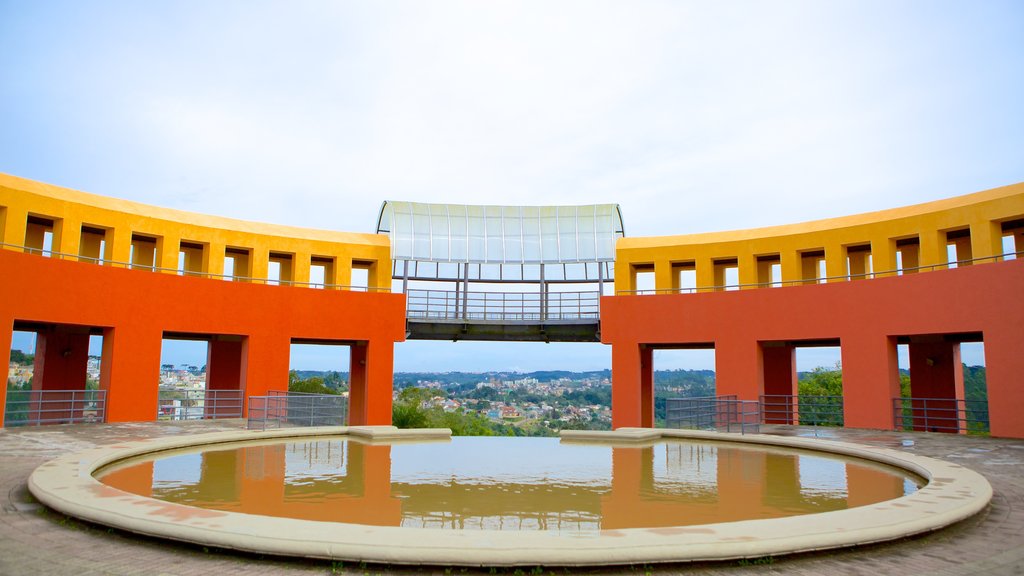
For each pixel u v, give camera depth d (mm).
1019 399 15992
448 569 5359
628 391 22594
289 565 5480
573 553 5340
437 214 25188
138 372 18797
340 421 18438
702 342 22438
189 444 13594
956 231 19188
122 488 9172
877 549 6059
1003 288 16484
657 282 23531
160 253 20438
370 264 24891
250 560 5594
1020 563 5684
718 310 21703
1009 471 10758
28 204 17562
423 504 8508
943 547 6168
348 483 9930
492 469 11578
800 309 20328
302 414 18156
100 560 5543
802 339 20688
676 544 5504
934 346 20750
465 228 25219
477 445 15289
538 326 25156
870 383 18844
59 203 18219
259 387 20984
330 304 22531
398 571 5355
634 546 5438
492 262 24938
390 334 23281
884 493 9352
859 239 20219
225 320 20562
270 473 10719
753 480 10500
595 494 9297
